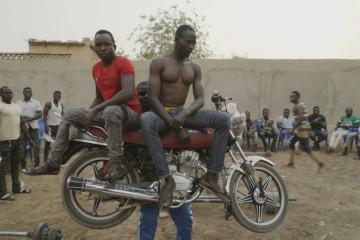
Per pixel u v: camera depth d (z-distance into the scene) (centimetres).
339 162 928
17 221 555
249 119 1056
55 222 551
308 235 506
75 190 327
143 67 1152
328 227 527
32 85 1157
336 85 1126
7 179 779
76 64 1158
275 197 484
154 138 321
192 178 338
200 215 562
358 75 1119
